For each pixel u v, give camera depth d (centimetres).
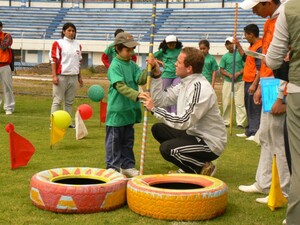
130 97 494
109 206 414
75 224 384
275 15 450
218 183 423
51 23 3381
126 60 523
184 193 394
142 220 395
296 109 338
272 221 405
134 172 543
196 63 474
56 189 404
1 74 1073
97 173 452
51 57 869
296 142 340
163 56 951
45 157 636
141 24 3244
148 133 869
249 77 830
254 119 830
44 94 1622
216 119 489
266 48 470
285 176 458
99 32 3244
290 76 343
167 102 514
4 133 819
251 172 584
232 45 983
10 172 550
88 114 808
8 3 3659
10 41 1060
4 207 423
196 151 487
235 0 3231
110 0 3512
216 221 400
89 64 3161
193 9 3231
